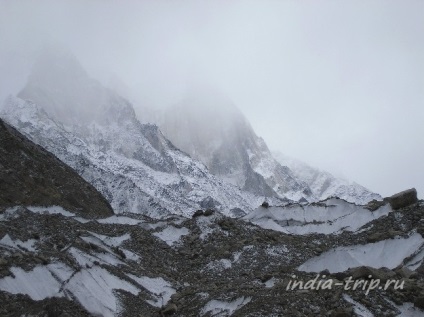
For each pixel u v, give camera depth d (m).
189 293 47.41
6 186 70.00
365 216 71.50
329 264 52.12
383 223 58.66
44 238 50.16
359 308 36.72
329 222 75.88
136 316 42.50
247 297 41.12
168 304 45.31
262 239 67.44
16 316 36.62
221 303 42.19
